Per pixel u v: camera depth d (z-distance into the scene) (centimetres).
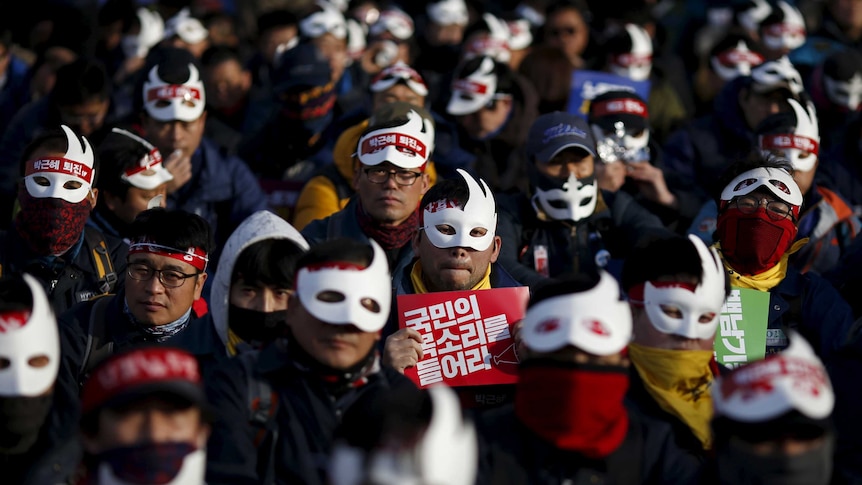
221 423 1030
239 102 2423
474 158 2014
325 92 2059
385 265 1044
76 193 1449
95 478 909
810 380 884
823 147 2317
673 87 2742
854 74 2308
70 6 2862
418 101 2056
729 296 1353
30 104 1972
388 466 793
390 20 2994
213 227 1850
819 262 1719
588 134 1641
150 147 1630
